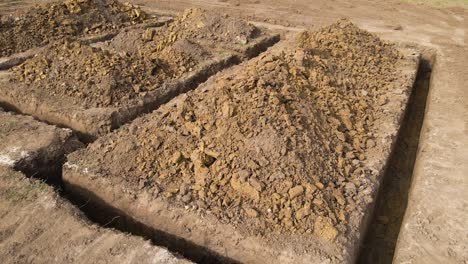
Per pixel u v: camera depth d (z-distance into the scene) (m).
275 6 14.73
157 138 5.32
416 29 12.23
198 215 4.39
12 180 4.82
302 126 5.16
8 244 3.99
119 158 5.20
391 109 6.79
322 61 7.31
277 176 4.60
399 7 14.73
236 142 4.97
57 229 4.19
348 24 9.54
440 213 4.55
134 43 9.41
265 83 5.62
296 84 6.07
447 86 7.76
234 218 4.34
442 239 4.22
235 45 9.71
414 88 8.95
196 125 5.34
